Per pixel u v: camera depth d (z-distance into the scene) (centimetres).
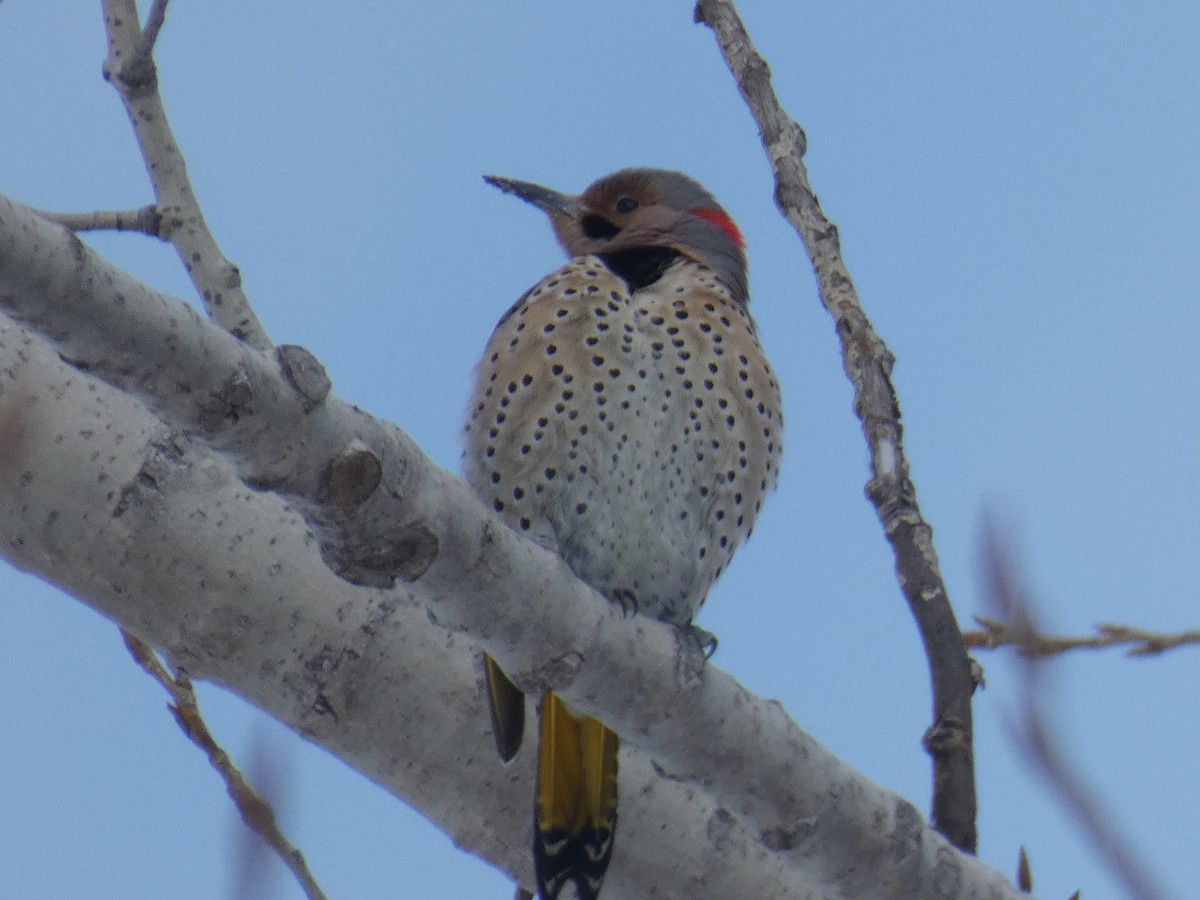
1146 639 805
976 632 1031
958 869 887
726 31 1195
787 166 1141
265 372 666
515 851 941
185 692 897
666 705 821
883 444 1064
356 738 896
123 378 647
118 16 1096
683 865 940
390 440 711
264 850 630
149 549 848
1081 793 455
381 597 889
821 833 862
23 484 830
